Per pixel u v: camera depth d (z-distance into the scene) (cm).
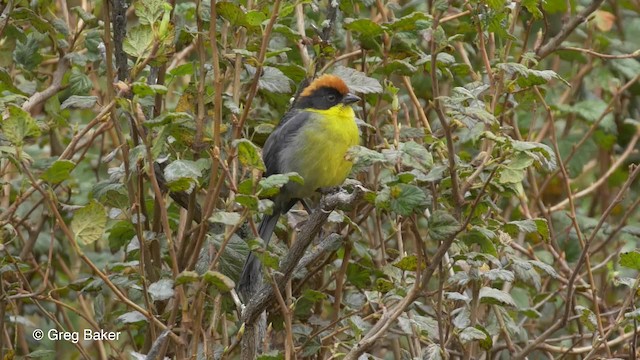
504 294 927
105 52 938
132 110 786
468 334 888
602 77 1421
